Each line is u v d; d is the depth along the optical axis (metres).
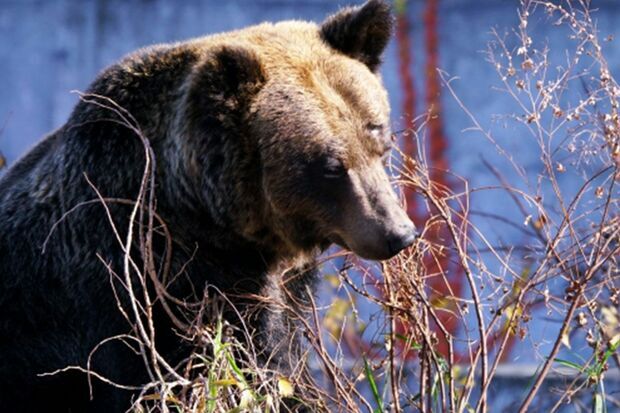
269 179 10.80
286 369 11.23
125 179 11.02
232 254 11.20
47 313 11.43
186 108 10.84
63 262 11.23
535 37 21.70
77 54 25.08
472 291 10.26
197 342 10.33
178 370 10.60
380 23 11.52
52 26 25.22
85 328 11.24
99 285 11.01
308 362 11.48
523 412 10.11
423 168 11.07
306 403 10.53
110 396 11.34
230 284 11.16
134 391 10.91
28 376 11.53
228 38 11.48
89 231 11.06
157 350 10.81
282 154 10.71
